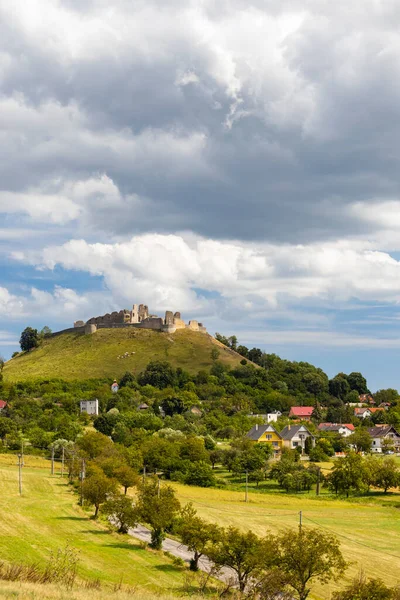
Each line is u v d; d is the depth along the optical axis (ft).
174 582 200.03
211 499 376.89
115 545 241.96
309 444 611.06
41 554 208.03
